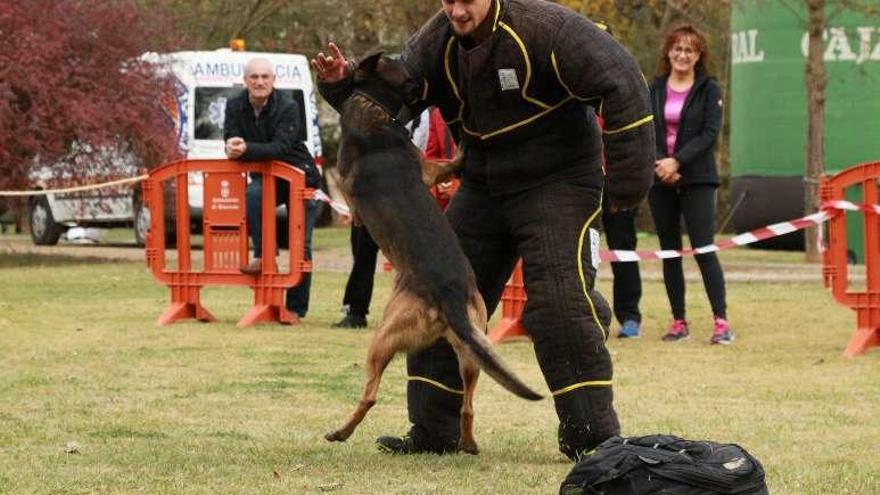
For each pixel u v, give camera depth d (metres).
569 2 31.62
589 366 7.24
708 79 12.63
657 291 17.39
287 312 13.85
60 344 12.05
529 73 7.04
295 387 9.80
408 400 7.66
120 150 23.23
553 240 7.22
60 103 21.97
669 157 12.62
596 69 6.95
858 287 17.28
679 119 12.62
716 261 12.59
